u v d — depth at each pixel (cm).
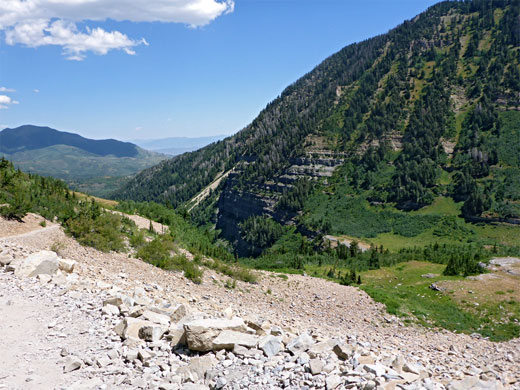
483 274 5691
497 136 18612
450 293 4862
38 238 2422
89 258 2458
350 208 17262
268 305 3050
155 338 1106
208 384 865
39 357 945
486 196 14075
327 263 8931
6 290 1422
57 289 1516
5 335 1048
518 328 3709
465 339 3419
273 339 1087
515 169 15925
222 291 2950
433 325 3716
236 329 1135
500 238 12206
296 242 15875
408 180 17175
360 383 814
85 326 1176
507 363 2444
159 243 3225
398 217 15475
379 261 8400
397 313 3775
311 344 1099
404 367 1062
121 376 877
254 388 820
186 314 1347
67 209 3353
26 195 3334
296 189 19500
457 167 17525
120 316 1313
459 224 13662
